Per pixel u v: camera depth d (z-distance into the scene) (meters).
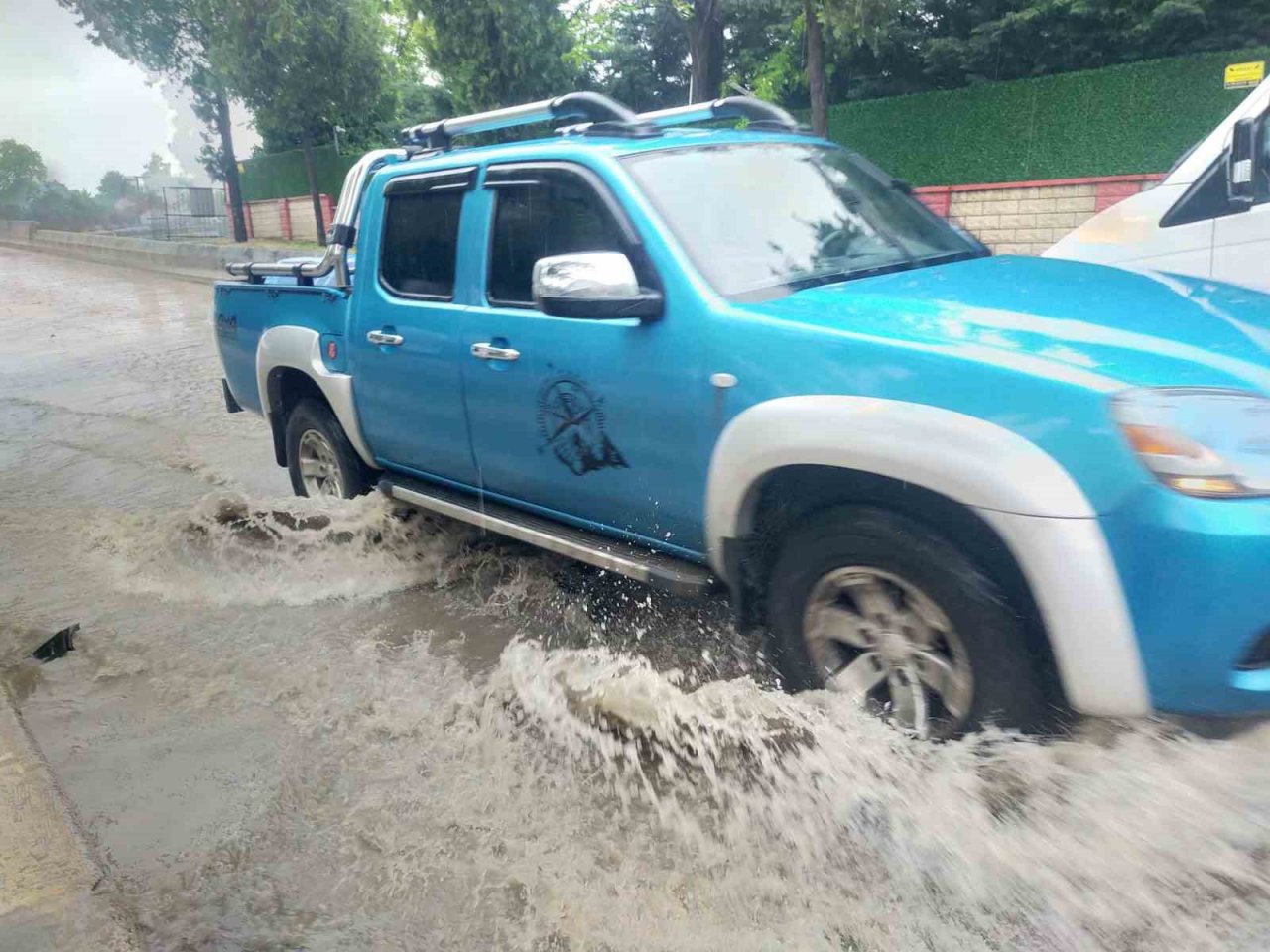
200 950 2.56
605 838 2.88
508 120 4.74
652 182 3.60
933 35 16.47
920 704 2.86
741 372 3.11
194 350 13.11
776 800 2.95
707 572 3.45
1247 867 2.49
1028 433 2.52
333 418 5.27
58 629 4.60
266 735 3.60
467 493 4.48
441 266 4.33
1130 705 2.48
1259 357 2.69
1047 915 2.45
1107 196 12.86
